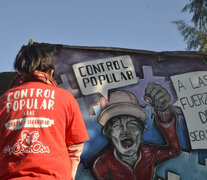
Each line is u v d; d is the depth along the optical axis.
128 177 5.08
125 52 5.53
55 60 5.20
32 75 2.08
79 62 5.30
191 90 5.68
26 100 1.95
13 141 1.82
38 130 1.85
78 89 5.21
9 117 1.89
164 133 5.38
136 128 5.29
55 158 1.81
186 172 5.32
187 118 5.55
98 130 5.15
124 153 5.15
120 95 5.35
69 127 2.00
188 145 5.45
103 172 5.02
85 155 5.02
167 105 5.51
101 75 5.35
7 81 5.68
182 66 5.73
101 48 5.39
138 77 5.50
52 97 1.99
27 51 2.16
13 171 1.73
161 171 5.23
